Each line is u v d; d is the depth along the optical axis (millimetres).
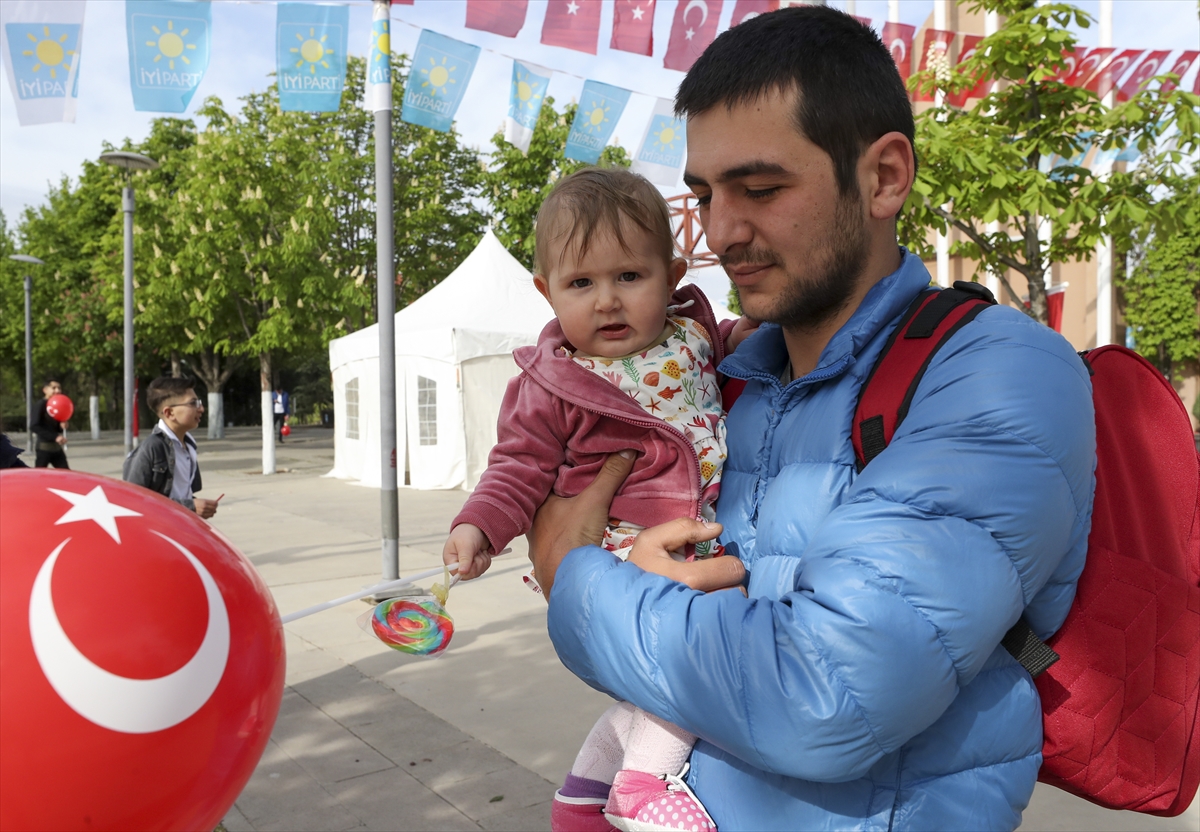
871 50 1027
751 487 1208
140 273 17281
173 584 746
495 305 13344
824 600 829
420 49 4422
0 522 720
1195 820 2979
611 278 1347
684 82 1079
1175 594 1015
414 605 1113
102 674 681
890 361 1034
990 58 5500
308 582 6566
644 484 1270
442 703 4133
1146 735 1006
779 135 984
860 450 1021
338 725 3873
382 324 5969
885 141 1015
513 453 1308
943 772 949
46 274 29688
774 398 1203
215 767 766
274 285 14703
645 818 1072
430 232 20188
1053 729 1015
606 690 1001
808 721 805
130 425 11547
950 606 818
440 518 9750
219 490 12656
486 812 3080
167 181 22516
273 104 15320
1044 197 5195
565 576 1018
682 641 882
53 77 3393
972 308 1021
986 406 894
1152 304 22609
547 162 19844
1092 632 1001
